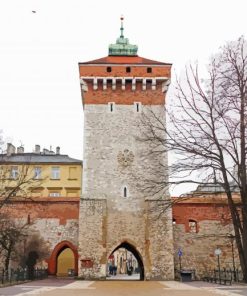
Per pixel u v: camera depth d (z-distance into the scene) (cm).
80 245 3491
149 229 3547
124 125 3828
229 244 3772
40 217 3806
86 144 3778
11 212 3797
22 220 3788
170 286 2594
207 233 3800
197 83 1638
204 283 3006
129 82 3941
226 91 1513
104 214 3581
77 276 3522
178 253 3631
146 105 3881
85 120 3841
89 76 3891
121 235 3572
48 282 2947
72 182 5778
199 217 3850
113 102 3884
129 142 3772
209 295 1845
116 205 3634
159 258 3488
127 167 3712
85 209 3584
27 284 2675
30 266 3288
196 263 3744
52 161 5859
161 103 3897
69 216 3812
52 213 3816
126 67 3934
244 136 1393
